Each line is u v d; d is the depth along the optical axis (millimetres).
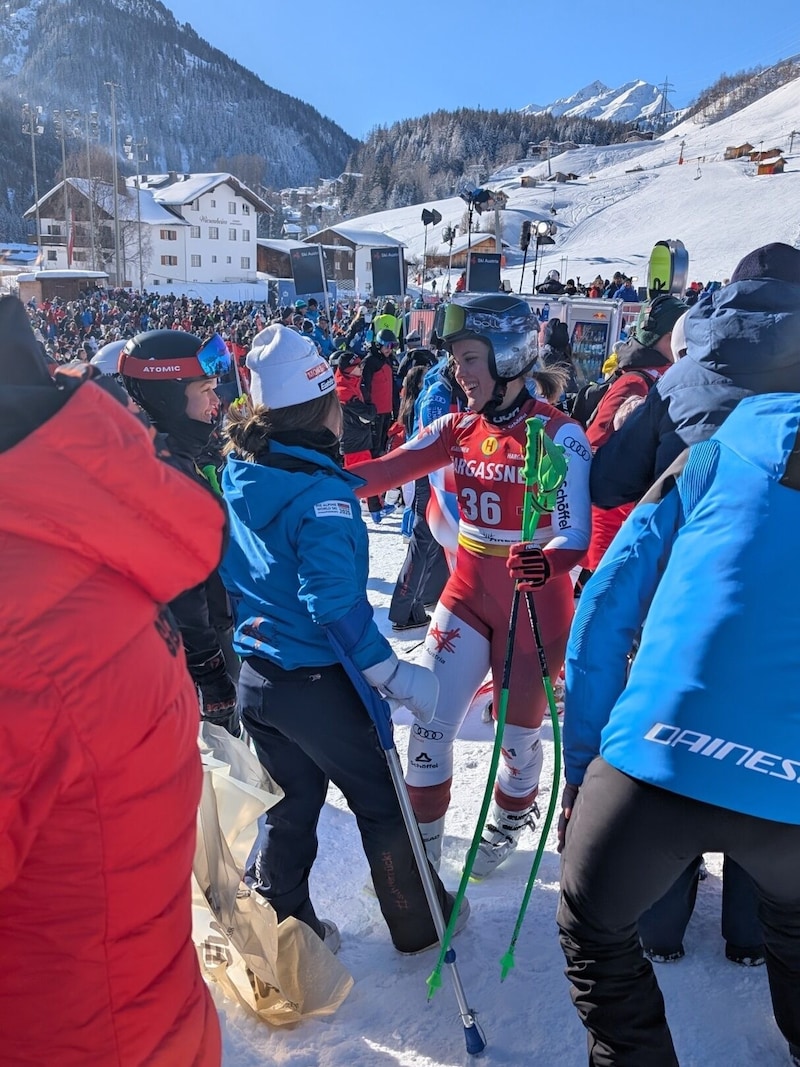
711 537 1603
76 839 1081
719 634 1528
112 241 71688
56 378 1208
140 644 1145
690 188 81062
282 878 2291
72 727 1043
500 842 2807
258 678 2197
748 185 74750
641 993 1697
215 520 1211
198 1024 1282
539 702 2695
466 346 2568
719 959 2385
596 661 1805
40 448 1060
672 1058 1714
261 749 2277
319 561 2006
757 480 1584
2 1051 1109
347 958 2463
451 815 3215
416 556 5266
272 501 2070
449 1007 2242
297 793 2287
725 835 1521
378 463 2822
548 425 2600
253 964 2127
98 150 84750
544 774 3508
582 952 1709
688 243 63594
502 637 2678
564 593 2695
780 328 2137
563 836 1943
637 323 3656
